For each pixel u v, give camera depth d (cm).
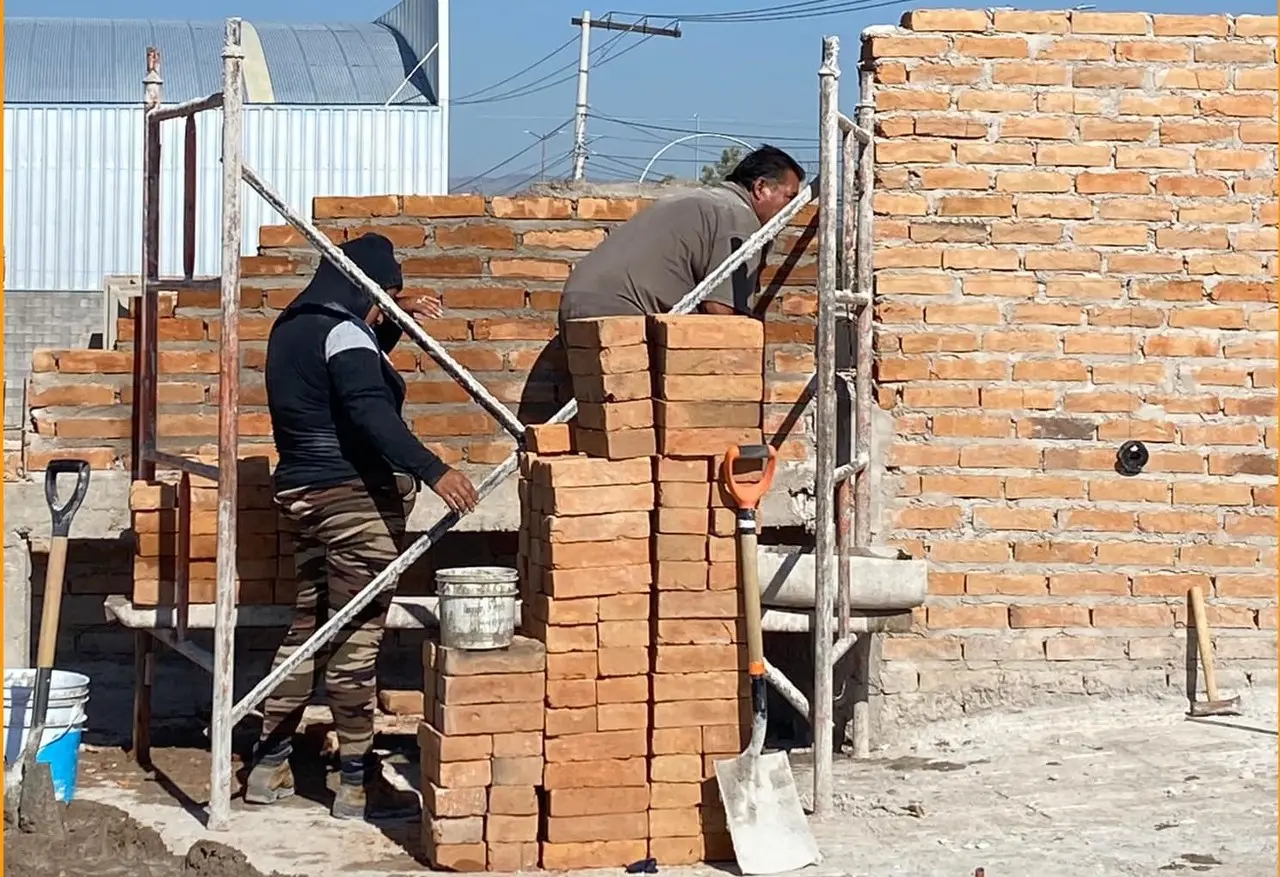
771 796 584
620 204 773
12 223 2312
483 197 766
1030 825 623
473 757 573
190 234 739
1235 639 787
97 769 723
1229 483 784
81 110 2319
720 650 593
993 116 775
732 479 584
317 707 757
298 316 649
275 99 2250
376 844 609
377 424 624
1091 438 780
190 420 759
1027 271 777
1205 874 559
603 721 584
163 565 703
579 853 582
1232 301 784
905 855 587
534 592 600
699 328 586
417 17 2369
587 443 609
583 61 3281
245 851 599
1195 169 782
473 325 764
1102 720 780
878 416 772
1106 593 782
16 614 796
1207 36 782
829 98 635
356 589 643
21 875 543
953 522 776
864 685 765
